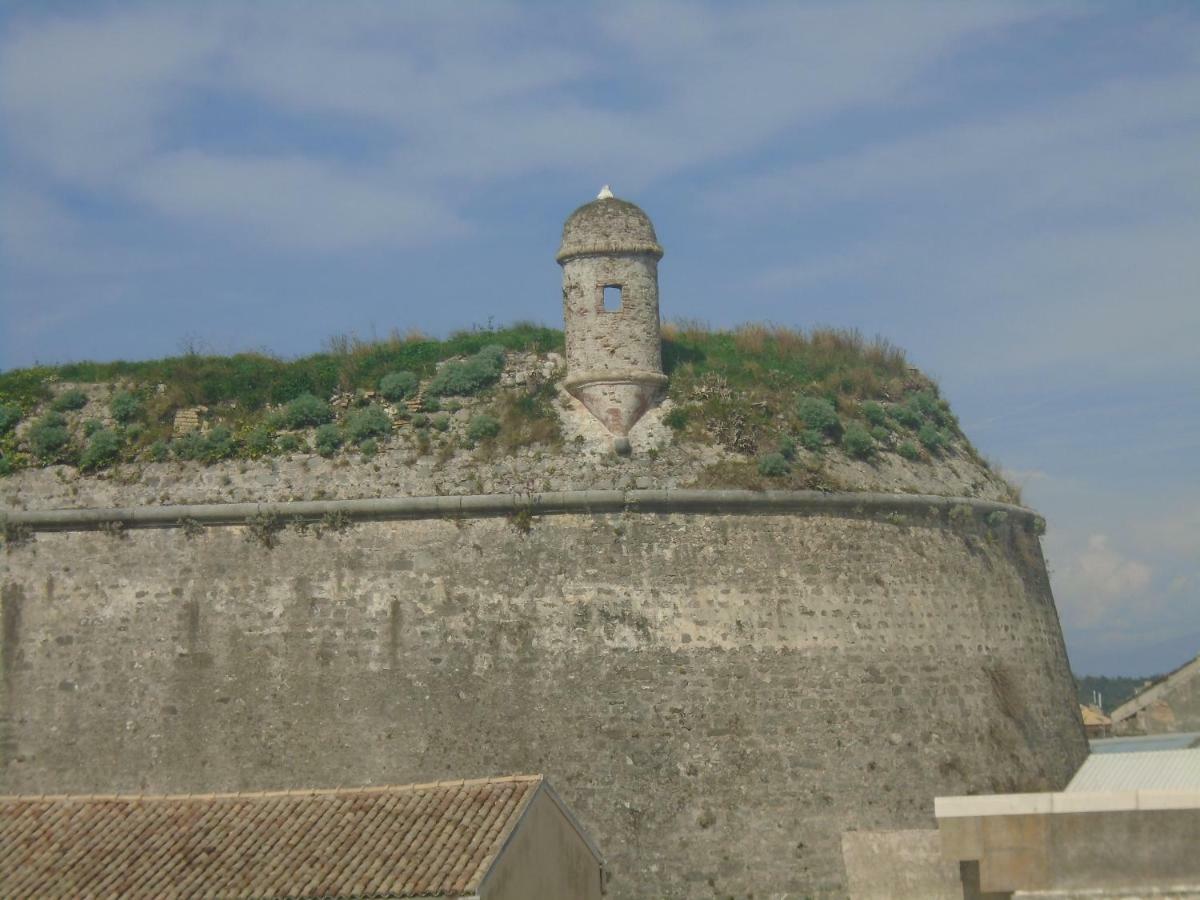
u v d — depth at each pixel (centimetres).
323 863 2514
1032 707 3856
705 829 3366
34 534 3634
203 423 3797
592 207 3809
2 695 3553
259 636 3509
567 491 3547
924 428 4044
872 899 3338
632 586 3506
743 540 3566
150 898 2461
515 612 3491
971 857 2366
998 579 3928
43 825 2728
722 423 3716
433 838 2555
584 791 3381
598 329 3728
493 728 3425
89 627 3562
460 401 3778
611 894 3325
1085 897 2314
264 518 3562
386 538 3553
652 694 3441
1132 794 2338
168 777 3444
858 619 3581
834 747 3466
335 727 3444
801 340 4212
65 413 3856
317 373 3912
